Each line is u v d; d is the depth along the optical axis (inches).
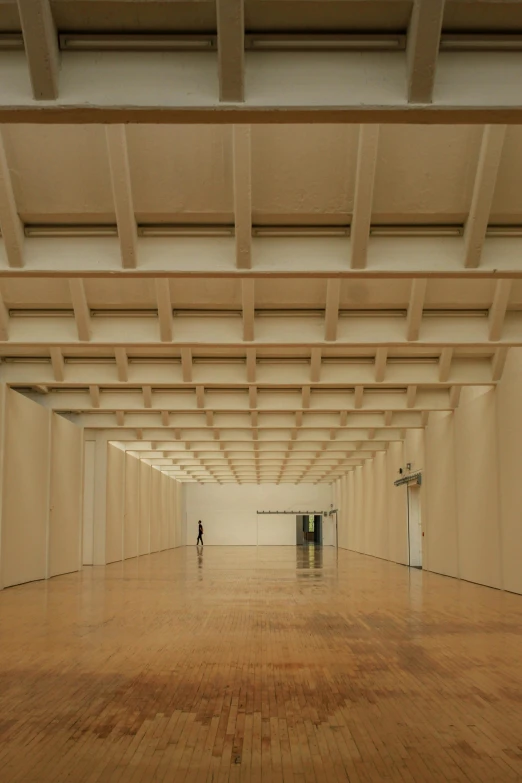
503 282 554.9
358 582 920.9
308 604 687.7
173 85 271.1
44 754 258.4
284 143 397.1
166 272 431.8
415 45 257.3
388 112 271.6
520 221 432.5
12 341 589.6
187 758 253.8
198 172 407.8
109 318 592.1
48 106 269.0
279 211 421.7
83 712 312.7
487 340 585.0
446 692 346.0
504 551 791.1
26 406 877.2
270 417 1041.5
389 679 373.4
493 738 275.6
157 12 265.0
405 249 435.5
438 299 573.6
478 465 869.2
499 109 268.5
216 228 433.7
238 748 264.4
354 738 275.7
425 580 940.6
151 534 1729.8
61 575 1030.4
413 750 262.1
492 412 814.5
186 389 904.3
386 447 1391.5
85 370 759.1
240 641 485.1
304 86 270.7
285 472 1898.4
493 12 263.0
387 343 583.5
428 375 753.6
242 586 870.4
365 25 267.9
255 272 433.4
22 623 566.9
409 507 1248.2
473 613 618.5
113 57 272.2
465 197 417.1
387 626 548.7
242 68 259.4
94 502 1261.1
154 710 315.3
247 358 724.0
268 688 354.6
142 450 1370.6
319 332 585.6
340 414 1053.8
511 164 407.2
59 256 431.8
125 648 460.1
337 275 437.1
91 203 419.5
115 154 389.7
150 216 426.3
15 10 263.9
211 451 1407.5
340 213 422.6
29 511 902.4
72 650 453.7
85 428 1139.3
